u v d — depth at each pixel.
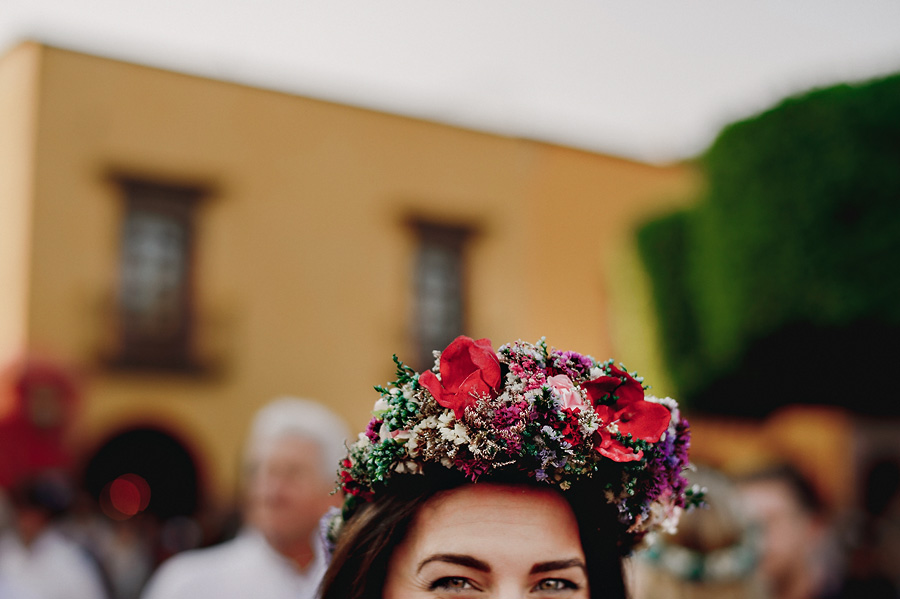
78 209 11.55
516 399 1.38
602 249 14.85
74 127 11.58
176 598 3.07
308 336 12.84
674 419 1.50
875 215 8.02
